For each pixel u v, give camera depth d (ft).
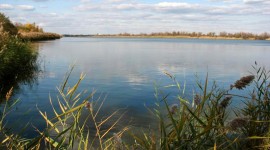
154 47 173.27
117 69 60.80
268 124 10.95
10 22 112.78
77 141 17.85
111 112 26.02
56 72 55.72
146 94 34.86
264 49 161.79
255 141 10.14
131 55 103.50
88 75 51.83
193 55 106.52
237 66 68.95
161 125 9.00
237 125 7.15
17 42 58.85
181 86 39.65
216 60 85.46
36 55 68.23
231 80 47.16
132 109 27.25
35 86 40.98
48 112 26.35
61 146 9.80
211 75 53.06
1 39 52.54
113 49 143.64
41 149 16.78
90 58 88.69
